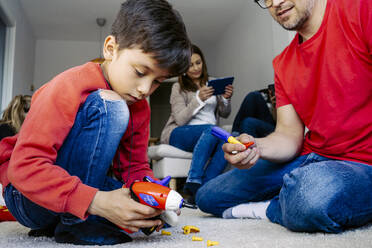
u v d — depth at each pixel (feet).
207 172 6.23
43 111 2.24
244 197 3.96
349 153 3.17
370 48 2.92
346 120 3.13
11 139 2.71
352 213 2.59
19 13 12.68
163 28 2.41
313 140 3.58
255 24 12.29
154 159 8.48
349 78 3.05
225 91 8.21
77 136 2.44
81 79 2.50
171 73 2.56
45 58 16.14
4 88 11.55
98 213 2.17
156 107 17.79
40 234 2.99
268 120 8.13
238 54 13.97
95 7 13.57
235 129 8.28
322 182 2.52
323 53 3.27
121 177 3.32
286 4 3.30
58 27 15.15
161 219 2.46
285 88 3.74
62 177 2.14
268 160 3.57
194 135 7.38
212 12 14.08
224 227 3.22
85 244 2.42
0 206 4.43
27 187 2.12
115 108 2.46
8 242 2.69
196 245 2.26
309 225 2.58
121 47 2.49
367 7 2.94
